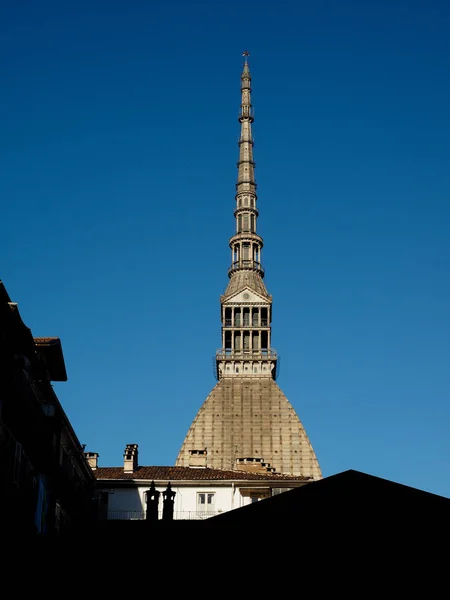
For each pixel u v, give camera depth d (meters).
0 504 51.91
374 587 34.12
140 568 35.88
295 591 34.28
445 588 34.09
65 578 35.69
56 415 66.19
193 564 35.84
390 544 35.41
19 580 35.75
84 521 77.81
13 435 55.38
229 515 37.94
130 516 101.44
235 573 35.19
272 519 37.09
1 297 50.53
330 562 34.94
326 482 39.06
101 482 102.56
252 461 130.88
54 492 68.56
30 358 59.41
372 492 38.16
